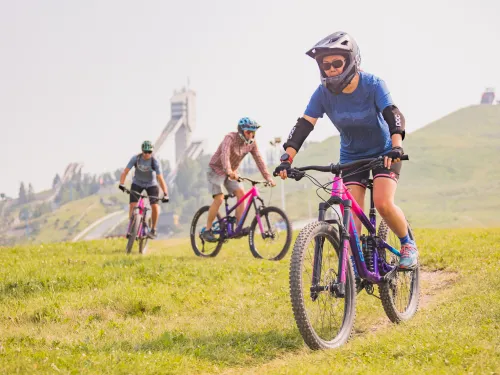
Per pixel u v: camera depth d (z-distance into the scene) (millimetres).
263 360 7133
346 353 6617
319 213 7320
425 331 7070
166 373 6320
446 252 14500
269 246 17047
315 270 7023
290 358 6977
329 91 7664
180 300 10961
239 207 16484
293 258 6816
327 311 7219
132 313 10227
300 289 6754
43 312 10062
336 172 7562
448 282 11984
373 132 7820
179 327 9008
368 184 7898
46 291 11734
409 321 8211
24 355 6844
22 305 10633
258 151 16188
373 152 7973
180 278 12859
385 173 7660
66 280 12422
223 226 16516
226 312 10094
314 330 6984
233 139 15906
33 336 8523
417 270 9164
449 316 7945
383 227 8367
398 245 8539
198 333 8422
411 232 8523
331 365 6074
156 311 10312
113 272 13328
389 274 8008
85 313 10172
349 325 7414
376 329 8539
